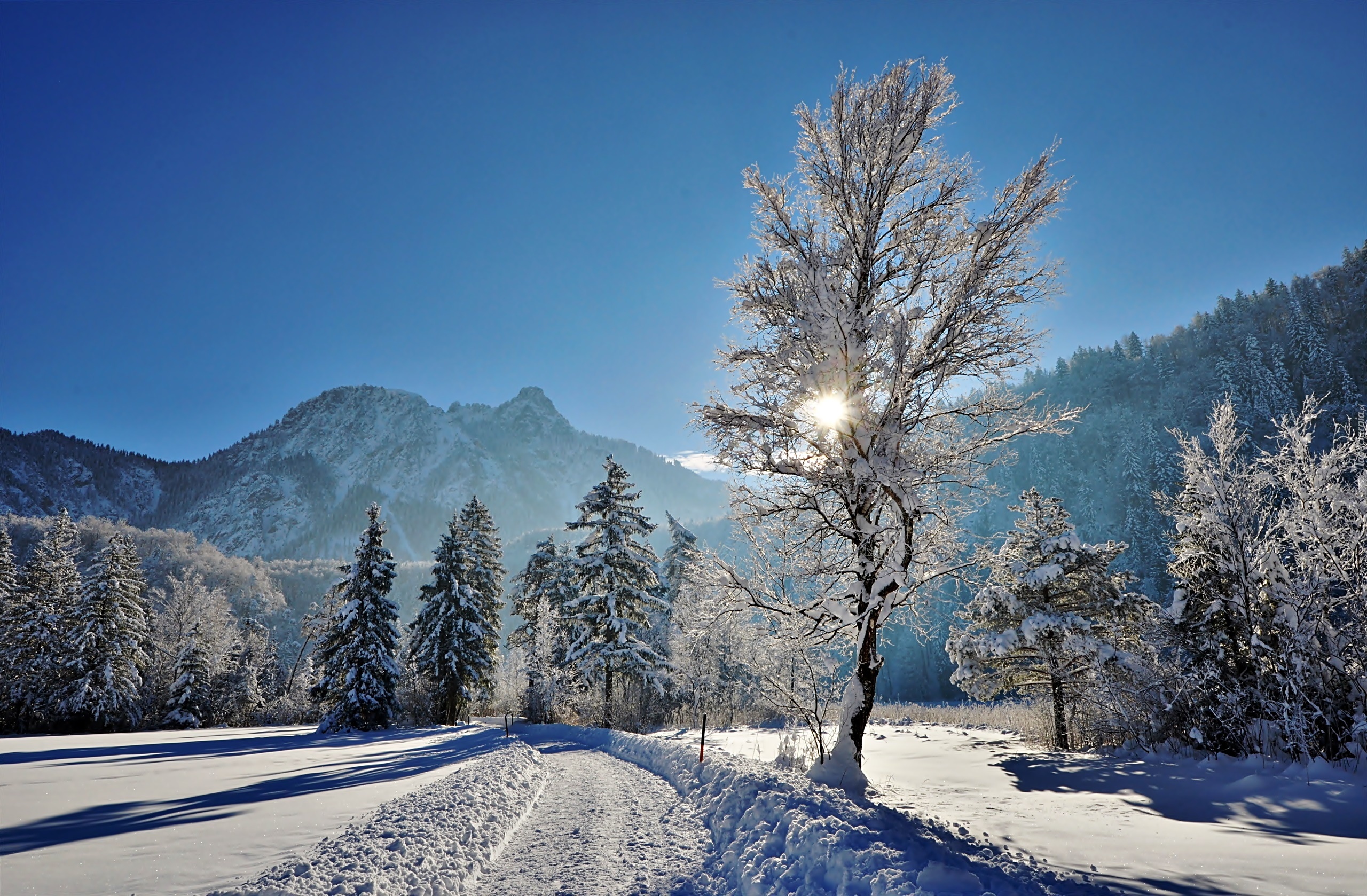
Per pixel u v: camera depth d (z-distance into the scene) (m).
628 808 10.94
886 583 11.78
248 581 143.75
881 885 5.27
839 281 12.11
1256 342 102.25
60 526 50.12
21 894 5.46
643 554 38.97
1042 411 11.88
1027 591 23.48
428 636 41.25
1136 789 12.41
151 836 7.83
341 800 10.73
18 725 43.22
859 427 11.13
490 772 12.23
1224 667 15.66
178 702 48.41
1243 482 15.07
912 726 31.19
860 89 12.80
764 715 35.38
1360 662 13.37
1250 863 6.66
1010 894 5.27
